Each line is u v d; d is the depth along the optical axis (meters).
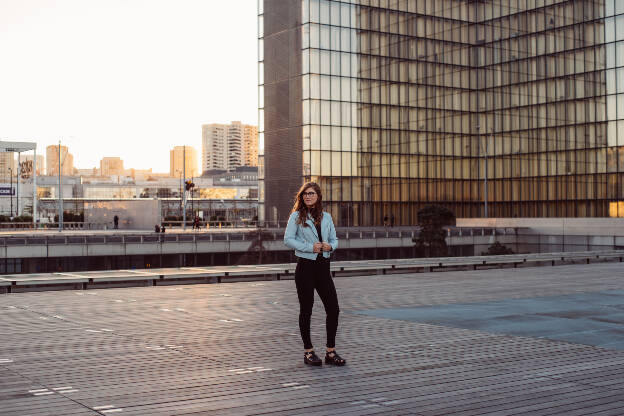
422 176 74.75
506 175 75.62
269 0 71.19
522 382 6.58
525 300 13.53
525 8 73.31
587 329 9.88
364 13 71.44
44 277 16.03
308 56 68.31
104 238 41.44
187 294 14.50
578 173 69.56
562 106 70.69
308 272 7.30
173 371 7.00
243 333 9.45
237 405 5.68
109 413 5.42
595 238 49.84
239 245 46.19
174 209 110.06
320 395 6.04
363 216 71.19
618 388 6.36
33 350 8.12
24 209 130.75
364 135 71.31
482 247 54.94
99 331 9.58
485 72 76.94
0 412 5.42
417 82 74.38
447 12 76.06
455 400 5.89
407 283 17.25
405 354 7.99
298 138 68.94
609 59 67.00
